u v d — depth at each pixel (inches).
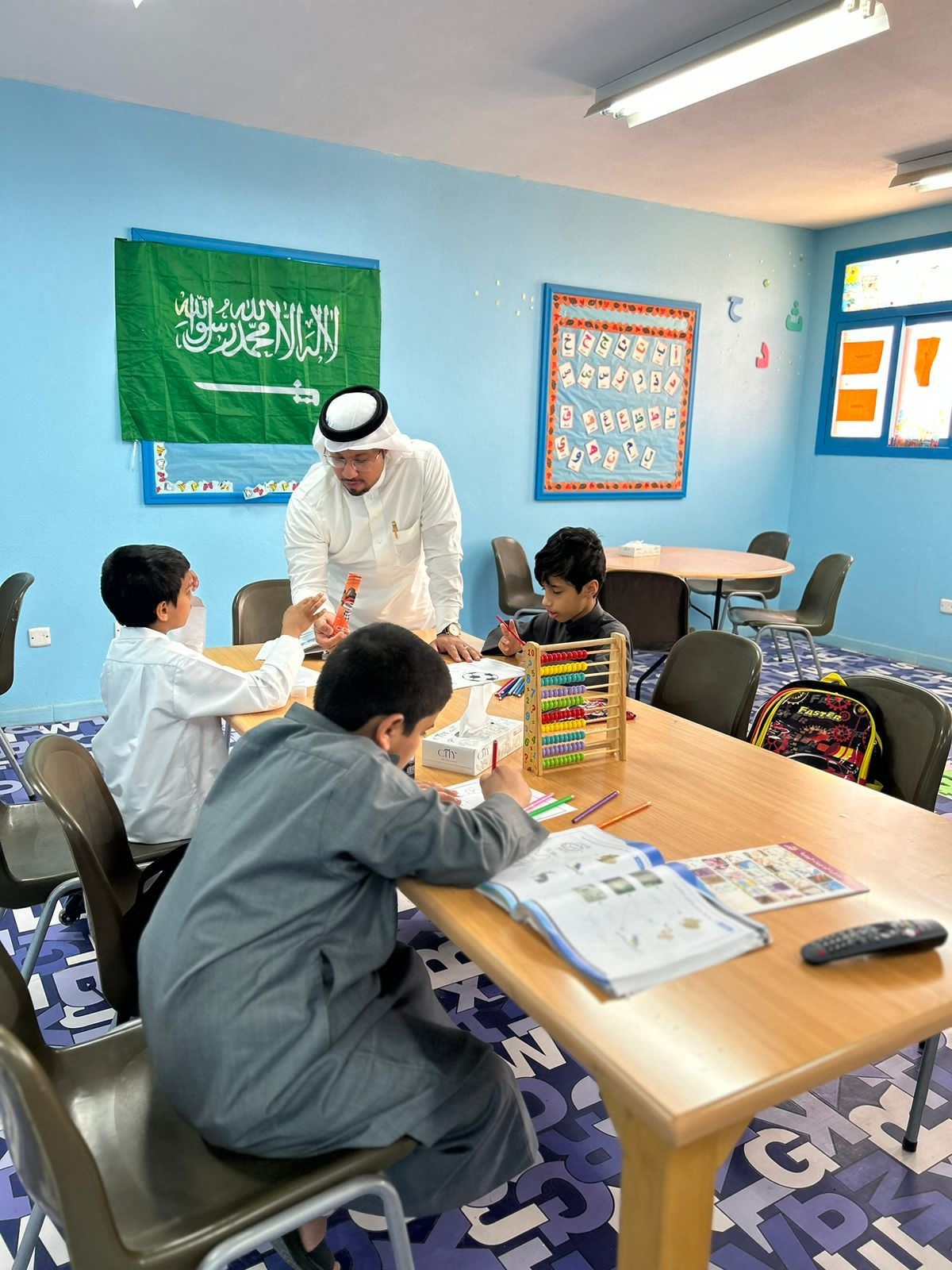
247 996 38.7
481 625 198.1
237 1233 36.9
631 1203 34.3
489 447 189.6
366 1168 39.8
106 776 71.5
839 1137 62.7
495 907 43.1
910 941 39.0
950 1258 53.3
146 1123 43.6
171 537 157.4
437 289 175.3
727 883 45.6
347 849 40.1
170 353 150.4
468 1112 42.7
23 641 147.9
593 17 110.0
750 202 198.4
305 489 101.9
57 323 141.2
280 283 157.8
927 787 65.1
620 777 61.8
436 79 129.4
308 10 108.7
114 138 139.5
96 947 51.0
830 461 231.1
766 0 104.7
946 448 204.4
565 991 36.4
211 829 43.1
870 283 216.7
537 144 158.1
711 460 224.7
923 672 204.5
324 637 83.7
